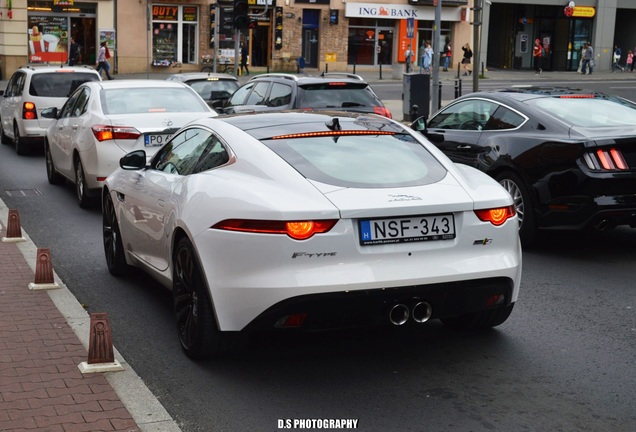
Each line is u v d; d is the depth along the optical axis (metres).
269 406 5.09
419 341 6.32
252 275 5.16
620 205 8.69
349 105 13.95
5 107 19.67
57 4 43.47
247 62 47.34
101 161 11.11
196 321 5.63
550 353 6.10
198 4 46.16
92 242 9.79
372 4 50.00
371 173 5.58
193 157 6.39
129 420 4.77
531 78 48.31
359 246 5.16
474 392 5.34
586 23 56.91
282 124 6.19
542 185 9.11
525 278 8.36
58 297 7.23
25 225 10.76
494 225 5.54
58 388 5.22
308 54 49.88
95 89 12.02
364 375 5.62
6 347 5.94
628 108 9.88
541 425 4.86
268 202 5.18
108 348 5.56
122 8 44.88
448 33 52.41
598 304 7.43
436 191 5.46
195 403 5.14
